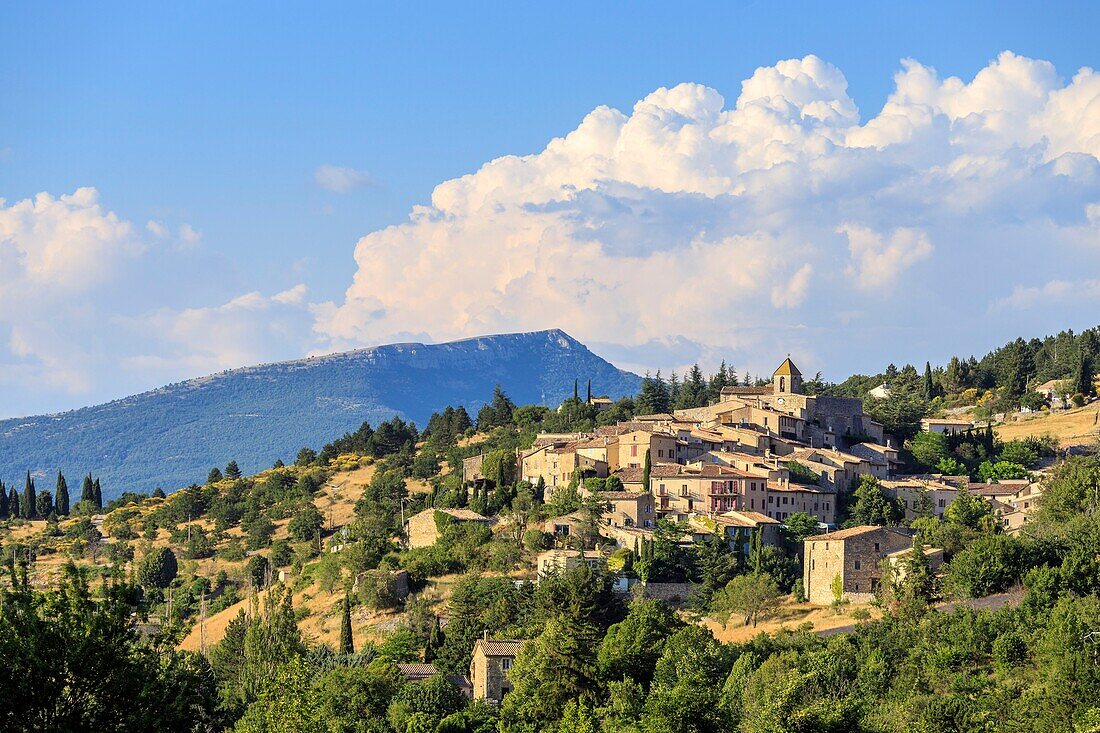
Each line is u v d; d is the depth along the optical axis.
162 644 161.00
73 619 148.62
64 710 144.00
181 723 151.88
